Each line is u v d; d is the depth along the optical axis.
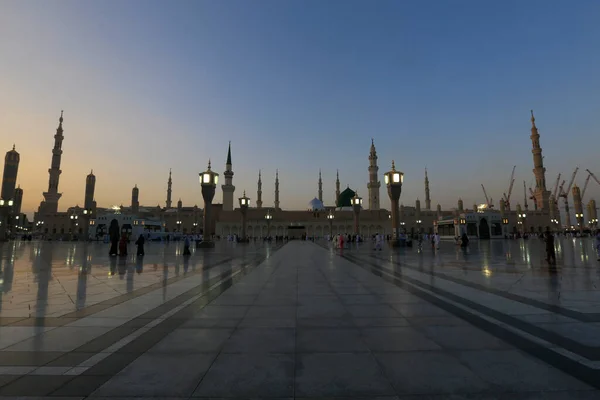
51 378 4.11
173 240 83.19
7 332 5.97
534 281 11.69
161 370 4.35
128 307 7.97
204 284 11.46
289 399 3.62
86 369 4.38
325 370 4.34
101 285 11.27
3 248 38.41
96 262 19.89
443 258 22.11
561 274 13.48
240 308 7.84
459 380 4.04
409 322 6.58
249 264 18.83
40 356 4.83
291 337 5.68
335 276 13.41
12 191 99.81
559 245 40.19
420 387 3.87
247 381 4.04
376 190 134.50
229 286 11.02
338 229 121.31
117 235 26.66
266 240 84.69
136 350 5.07
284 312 7.44
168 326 6.36
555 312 7.32
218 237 120.94
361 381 4.03
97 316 7.12
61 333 5.92
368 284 11.29
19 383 3.97
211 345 5.29
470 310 7.54
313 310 7.61
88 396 3.68
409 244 38.31
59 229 128.75
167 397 3.66
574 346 5.19
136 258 23.34
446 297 9.01
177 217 130.12
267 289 10.41
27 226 186.12
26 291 10.13
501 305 8.02
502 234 74.00
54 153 135.88
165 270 15.77
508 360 4.64
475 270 15.07
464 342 5.39
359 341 5.47
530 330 6.01
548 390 3.78
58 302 8.54
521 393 3.71
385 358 4.74
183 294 9.61
